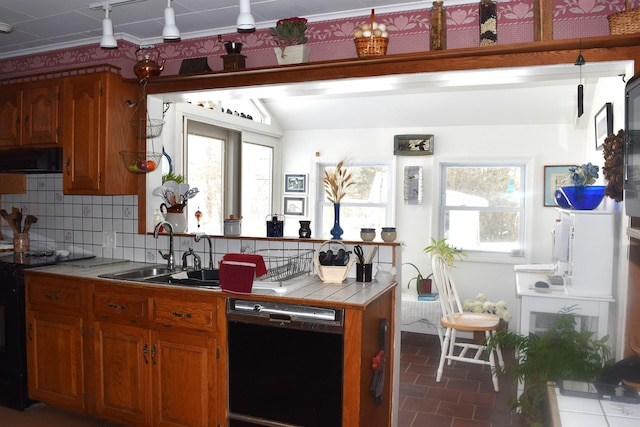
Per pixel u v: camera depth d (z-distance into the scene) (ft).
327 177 9.98
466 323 12.13
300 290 8.30
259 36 10.28
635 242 7.66
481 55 8.29
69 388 9.88
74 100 10.78
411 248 17.72
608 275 9.20
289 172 19.33
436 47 8.56
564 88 14.46
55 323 10.00
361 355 7.36
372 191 18.57
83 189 10.76
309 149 19.11
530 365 8.30
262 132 18.01
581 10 8.11
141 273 10.25
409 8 9.07
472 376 12.80
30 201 13.09
